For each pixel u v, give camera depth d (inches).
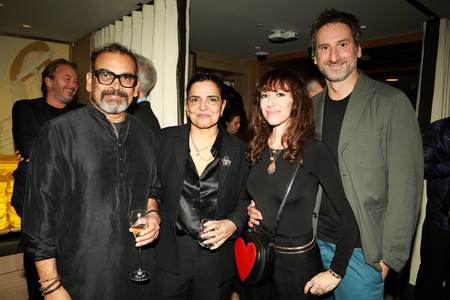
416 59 239.0
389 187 55.4
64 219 49.6
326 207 62.1
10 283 102.0
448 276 82.8
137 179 55.2
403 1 134.3
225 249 61.6
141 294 55.0
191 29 182.1
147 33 127.0
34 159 48.6
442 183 81.8
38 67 193.0
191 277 59.6
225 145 63.4
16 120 96.1
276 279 54.9
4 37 180.7
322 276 52.7
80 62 193.3
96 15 150.5
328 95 66.7
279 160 56.9
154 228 52.1
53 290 47.5
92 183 50.3
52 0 132.6
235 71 275.1
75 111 52.5
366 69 278.5
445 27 131.4
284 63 268.4
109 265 50.6
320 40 61.1
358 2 135.6
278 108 55.9
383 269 58.1
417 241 109.5
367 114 58.0
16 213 101.3
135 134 57.1
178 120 103.3
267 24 170.6
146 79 85.5
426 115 134.8
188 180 60.7
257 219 57.3
